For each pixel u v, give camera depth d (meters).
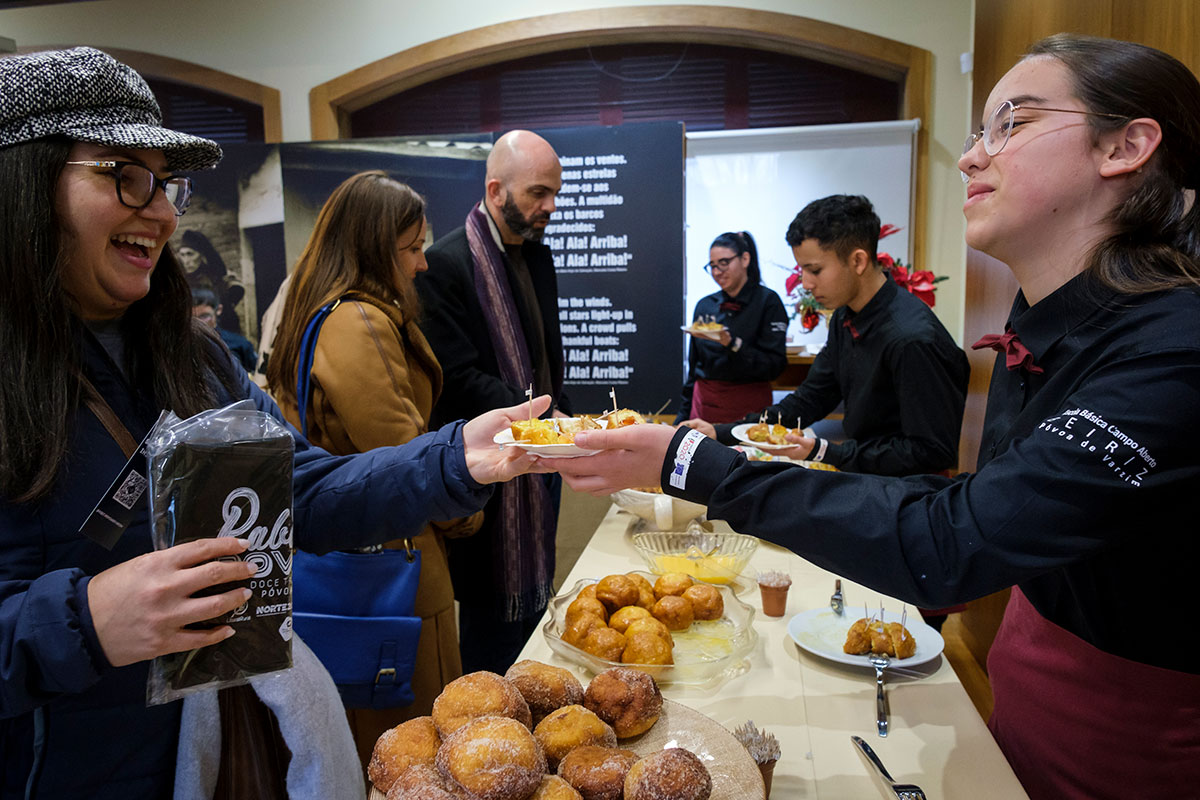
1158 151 0.97
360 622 1.50
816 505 0.97
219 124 5.30
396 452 1.16
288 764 1.03
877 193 4.54
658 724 1.03
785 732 1.18
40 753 0.87
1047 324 1.06
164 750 0.96
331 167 4.42
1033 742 1.16
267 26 5.03
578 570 1.79
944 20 4.47
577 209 4.48
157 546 0.77
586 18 4.78
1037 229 1.02
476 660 2.53
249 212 4.51
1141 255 0.97
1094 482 0.85
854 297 2.33
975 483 0.92
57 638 0.71
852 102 4.97
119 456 0.90
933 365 2.15
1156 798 1.04
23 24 5.17
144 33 5.12
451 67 5.09
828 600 1.64
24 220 0.80
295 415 1.80
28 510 0.84
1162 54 0.97
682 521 1.99
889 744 1.15
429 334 2.41
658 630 1.31
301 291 1.81
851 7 4.57
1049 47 1.03
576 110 5.21
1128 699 1.04
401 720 1.73
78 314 0.90
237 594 0.76
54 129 0.81
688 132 4.96
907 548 0.92
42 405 0.82
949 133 4.52
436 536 1.88
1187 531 0.96
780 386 4.25
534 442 1.10
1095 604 1.06
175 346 1.00
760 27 4.64
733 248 3.89
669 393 4.54
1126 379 0.89
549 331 2.83
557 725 0.92
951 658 3.23
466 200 4.32
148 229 0.89
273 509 0.79
